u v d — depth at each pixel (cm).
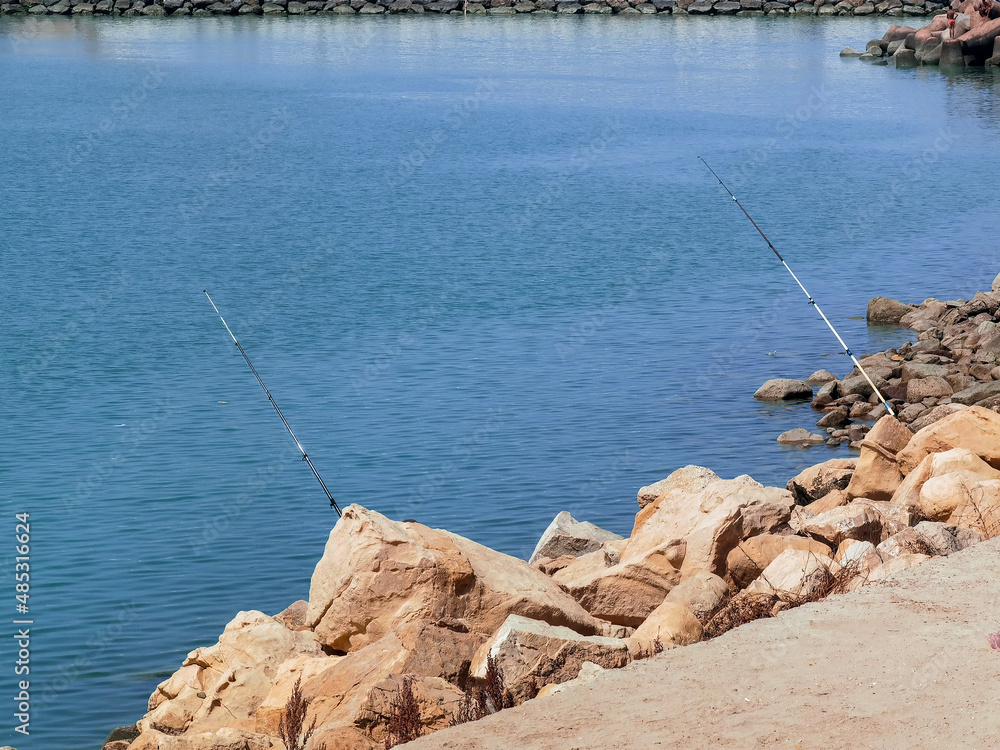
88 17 14238
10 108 8288
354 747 884
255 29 13288
